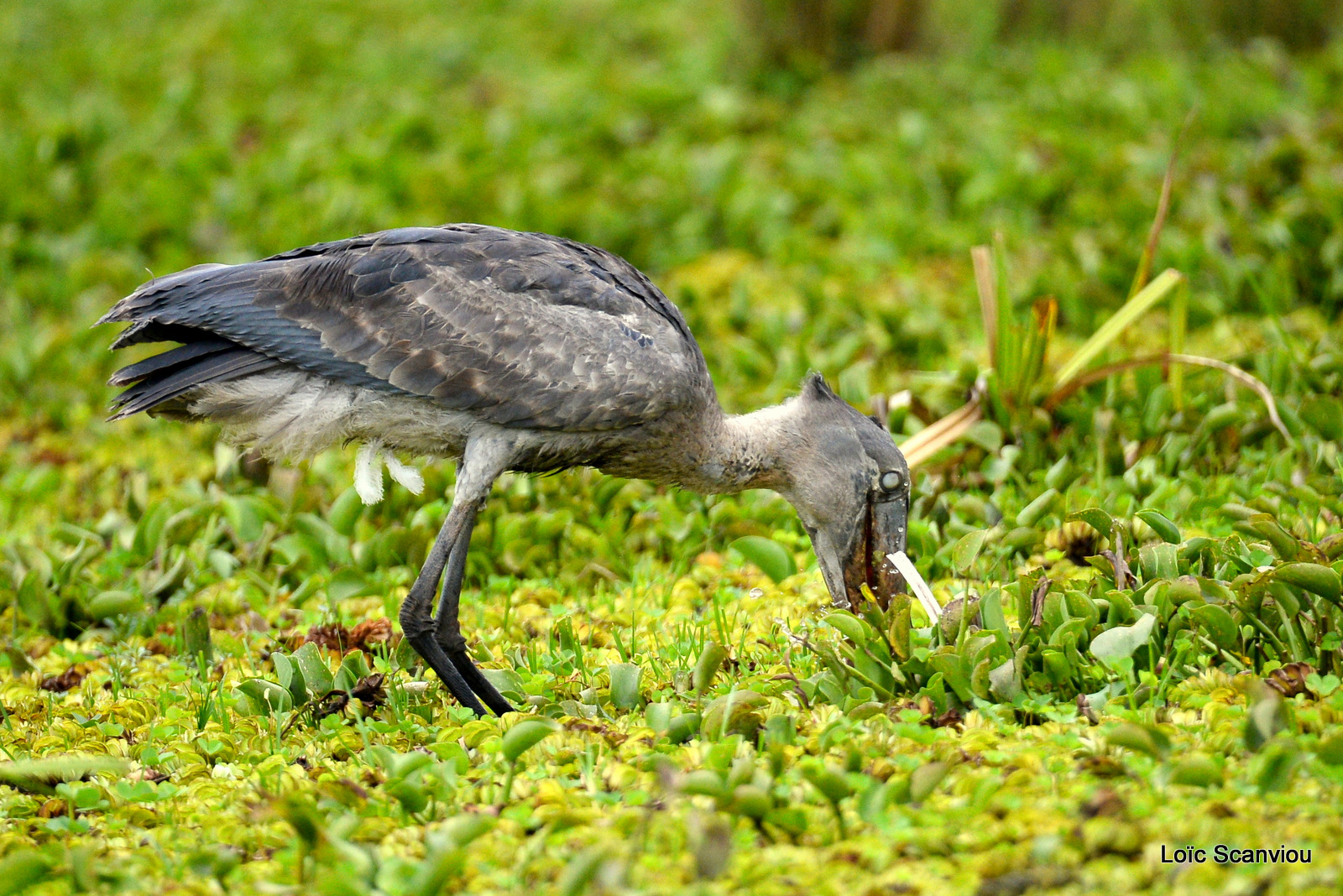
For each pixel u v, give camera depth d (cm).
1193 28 2292
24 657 968
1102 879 575
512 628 986
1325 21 2228
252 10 2830
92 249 1756
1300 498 977
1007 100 2070
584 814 645
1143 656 782
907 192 1792
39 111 2184
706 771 643
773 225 1727
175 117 2167
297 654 855
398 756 721
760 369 1372
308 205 1766
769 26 2278
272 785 727
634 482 1173
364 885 608
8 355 1505
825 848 623
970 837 612
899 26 2309
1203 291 1459
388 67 2445
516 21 2798
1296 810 615
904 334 1397
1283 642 774
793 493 968
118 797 726
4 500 1255
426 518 1099
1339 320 1370
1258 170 1608
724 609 984
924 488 1084
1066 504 1010
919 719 734
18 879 620
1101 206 1645
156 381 891
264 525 1130
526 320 883
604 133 2012
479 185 1797
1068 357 1373
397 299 880
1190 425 1143
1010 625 865
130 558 1114
